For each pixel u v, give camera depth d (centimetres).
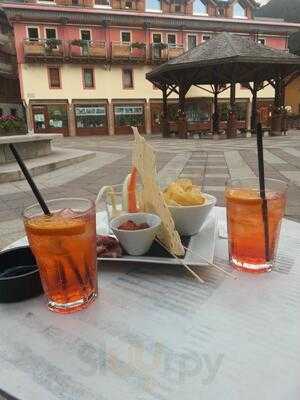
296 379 79
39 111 2948
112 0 3105
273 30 3381
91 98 3044
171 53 3109
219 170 943
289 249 149
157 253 134
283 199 124
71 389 79
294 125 2898
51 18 2830
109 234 156
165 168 988
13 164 936
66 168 1005
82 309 108
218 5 3394
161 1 3231
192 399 75
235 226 126
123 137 2770
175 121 2372
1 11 3206
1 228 488
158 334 96
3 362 88
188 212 140
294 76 2125
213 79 2162
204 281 124
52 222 103
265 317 103
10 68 3409
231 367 83
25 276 112
